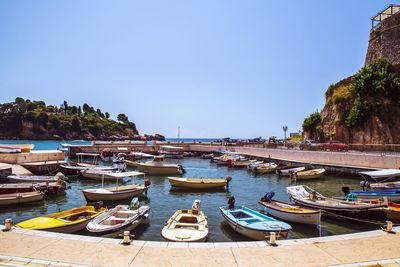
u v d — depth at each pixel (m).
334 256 8.70
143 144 75.56
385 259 8.47
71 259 8.43
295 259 8.50
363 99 45.16
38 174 35.69
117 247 9.38
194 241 12.10
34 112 162.62
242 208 17.41
